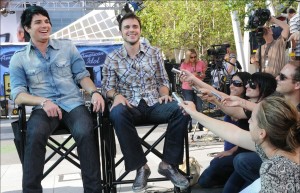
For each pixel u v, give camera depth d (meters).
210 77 8.53
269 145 2.07
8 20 18.55
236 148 3.96
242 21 12.36
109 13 17.56
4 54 11.66
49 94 3.36
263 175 1.96
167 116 3.30
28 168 2.99
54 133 3.31
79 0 12.22
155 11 19.41
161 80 3.68
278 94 3.41
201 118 2.76
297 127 1.98
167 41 19.41
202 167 5.04
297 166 1.91
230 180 3.62
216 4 17.56
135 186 3.23
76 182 4.75
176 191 3.45
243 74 4.20
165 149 3.29
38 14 3.33
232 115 3.55
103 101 3.23
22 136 3.17
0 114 11.98
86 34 17.50
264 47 5.16
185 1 18.83
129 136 3.17
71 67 3.51
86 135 3.06
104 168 3.36
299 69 3.16
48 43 3.43
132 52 3.56
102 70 3.66
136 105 3.42
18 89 3.25
